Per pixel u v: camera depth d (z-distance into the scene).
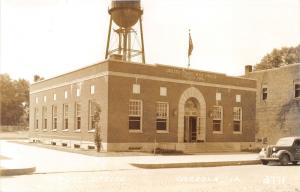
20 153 25.62
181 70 30.89
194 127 32.31
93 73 29.30
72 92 33.06
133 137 27.94
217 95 33.22
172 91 30.22
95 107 28.05
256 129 42.69
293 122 38.94
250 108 35.69
